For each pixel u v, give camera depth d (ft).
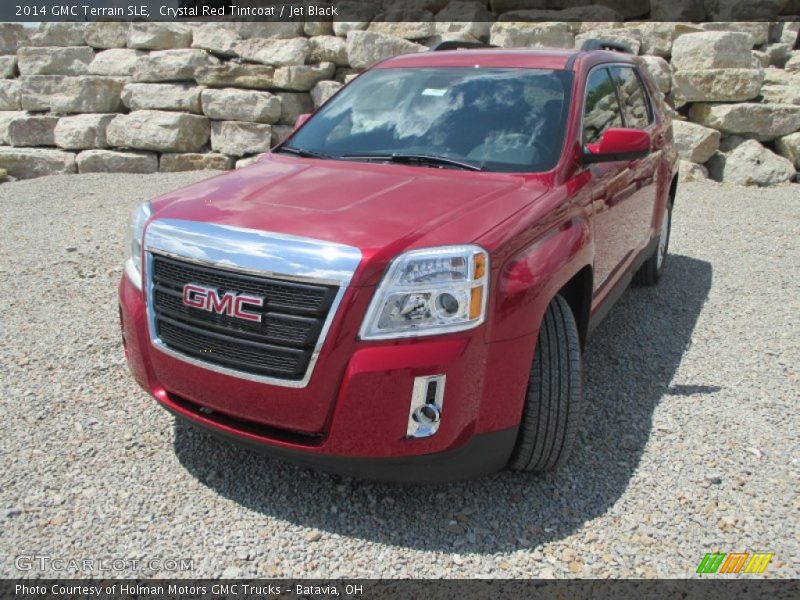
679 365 15.46
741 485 11.21
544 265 10.19
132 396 13.53
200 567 9.38
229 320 9.70
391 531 10.14
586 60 14.75
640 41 38.58
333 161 13.20
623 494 10.99
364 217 10.07
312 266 9.19
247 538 9.93
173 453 11.79
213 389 10.03
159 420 12.74
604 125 14.52
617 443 12.35
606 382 14.61
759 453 12.04
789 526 10.30
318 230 9.66
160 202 11.53
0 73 43.78
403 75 15.05
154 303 10.63
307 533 10.06
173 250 10.19
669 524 10.33
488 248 9.52
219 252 9.71
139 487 10.91
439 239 9.48
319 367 9.22
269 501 10.71
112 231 25.55
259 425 10.00
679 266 22.61
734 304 19.16
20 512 10.24
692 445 12.28
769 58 40.78
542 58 14.64
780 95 35.70
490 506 10.69
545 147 12.50
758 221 27.55
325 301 9.12
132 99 38.78
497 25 39.27
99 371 14.51
